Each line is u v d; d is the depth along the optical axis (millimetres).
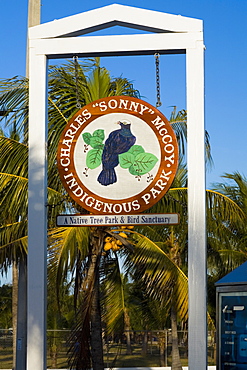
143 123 8133
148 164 8055
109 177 8086
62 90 12461
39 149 8375
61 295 12453
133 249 11180
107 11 8375
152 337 27656
